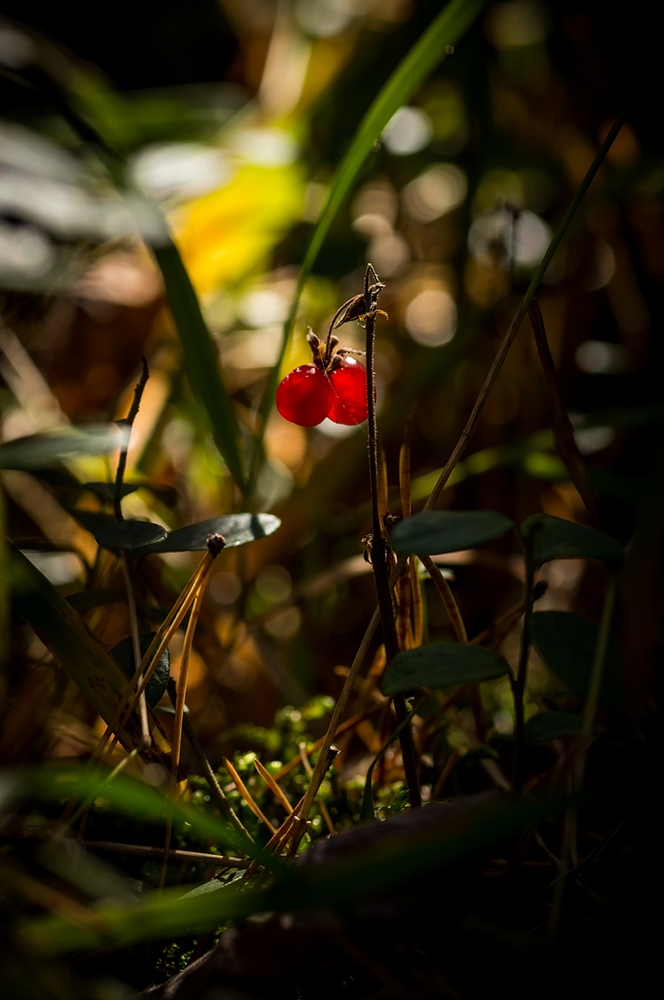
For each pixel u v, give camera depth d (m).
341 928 0.27
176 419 0.50
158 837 0.33
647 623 0.31
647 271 0.51
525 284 0.52
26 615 0.30
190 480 0.50
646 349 0.51
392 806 0.31
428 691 0.33
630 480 0.39
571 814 0.30
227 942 0.28
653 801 0.29
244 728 0.37
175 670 0.41
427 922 0.28
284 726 0.37
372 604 0.50
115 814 0.33
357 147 0.35
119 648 0.31
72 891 0.30
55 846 0.28
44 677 0.36
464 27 0.35
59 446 0.31
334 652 0.49
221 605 0.46
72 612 0.30
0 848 0.31
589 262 0.52
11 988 0.26
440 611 0.49
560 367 0.51
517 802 0.27
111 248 0.52
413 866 0.25
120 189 0.37
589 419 0.39
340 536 0.51
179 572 0.43
